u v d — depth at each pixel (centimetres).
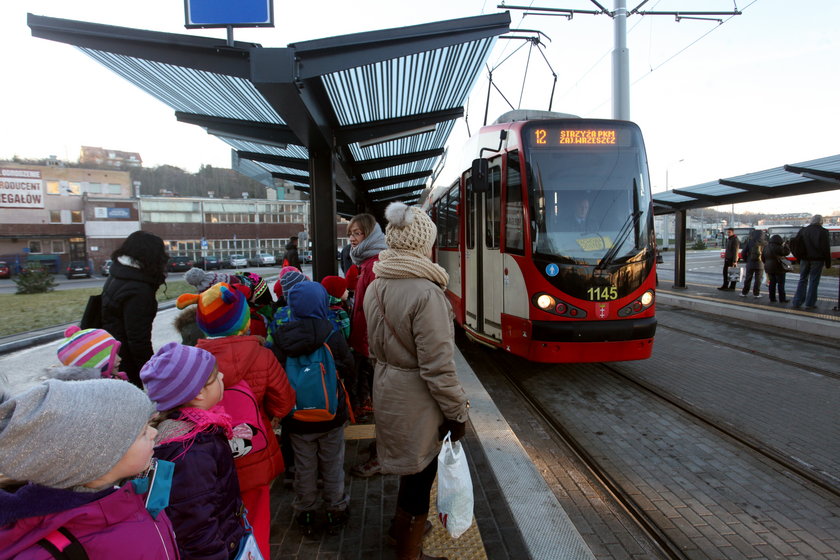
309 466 267
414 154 838
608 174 558
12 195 4656
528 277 538
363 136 614
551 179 548
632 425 459
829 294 1295
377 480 336
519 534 274
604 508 321
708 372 618
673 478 359
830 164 814
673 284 1681
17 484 104
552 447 416
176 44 354
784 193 1043
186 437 154
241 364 222
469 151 747
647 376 608
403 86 518
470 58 466
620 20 1044
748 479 355
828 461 378
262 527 200
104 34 347
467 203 755
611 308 528
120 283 299
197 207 5838
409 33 377
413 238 216
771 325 907
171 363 164
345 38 366
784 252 1116
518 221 558
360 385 443
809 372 605
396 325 216
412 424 219
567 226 541
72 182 5134
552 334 522
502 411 504
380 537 270
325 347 265
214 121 586
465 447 385
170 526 131
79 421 100
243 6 355
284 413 242
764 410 485
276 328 266
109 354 211
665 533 292
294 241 1100
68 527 103
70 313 1188
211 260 4881
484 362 707
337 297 401
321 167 596
